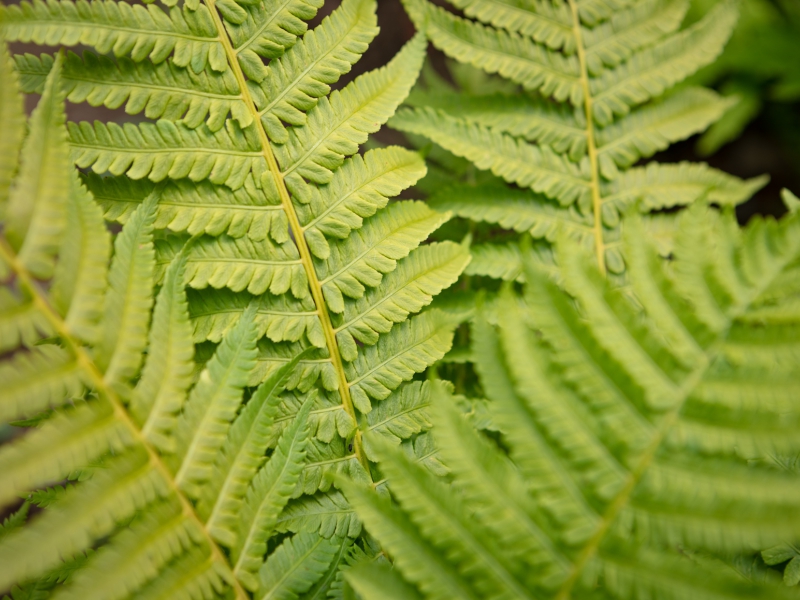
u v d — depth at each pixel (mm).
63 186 310
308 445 361
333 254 365
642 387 295
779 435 290
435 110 403
